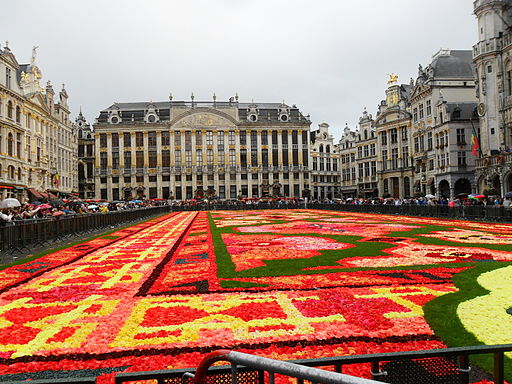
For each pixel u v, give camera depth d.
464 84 59.78
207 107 91.06
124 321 6.93
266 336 6.08
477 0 47.97
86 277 10.66
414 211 38.22
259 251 14.76
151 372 3.55
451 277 9.81
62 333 6.39
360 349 5.58
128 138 90.31
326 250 14.73
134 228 28.41
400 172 70.50
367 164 84.94
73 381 3.37
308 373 2.42
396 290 8.62
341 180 96.12
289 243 17.00
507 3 46.34
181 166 89.75
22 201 51.00
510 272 10.16
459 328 6.25
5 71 47.25
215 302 7.94
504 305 7.36
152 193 89.50
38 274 11.25
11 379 4.98
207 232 23.08
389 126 72.88
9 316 7.38
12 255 16.23
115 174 89.31
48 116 60.94
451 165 54.25
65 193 67.50
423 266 11.23
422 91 62.12
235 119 91.38
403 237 18.41
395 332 6.16
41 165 56.78
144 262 12.97
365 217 36.28
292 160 93.25
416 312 7.09
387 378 3.81
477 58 47.34
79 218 23.98
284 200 76.88
